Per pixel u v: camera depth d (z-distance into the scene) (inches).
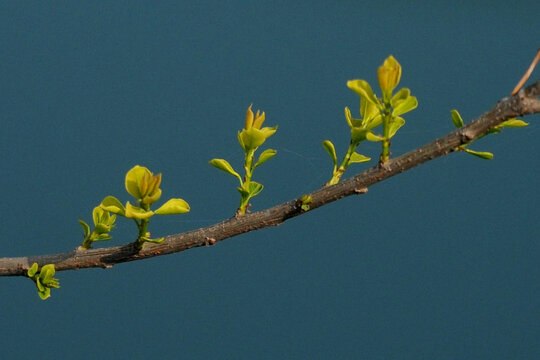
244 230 56.6
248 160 57.0
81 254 57.4
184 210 55.9
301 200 56.1
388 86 55.0
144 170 55.6
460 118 55.7
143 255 57.0
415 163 55.5
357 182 55.8
